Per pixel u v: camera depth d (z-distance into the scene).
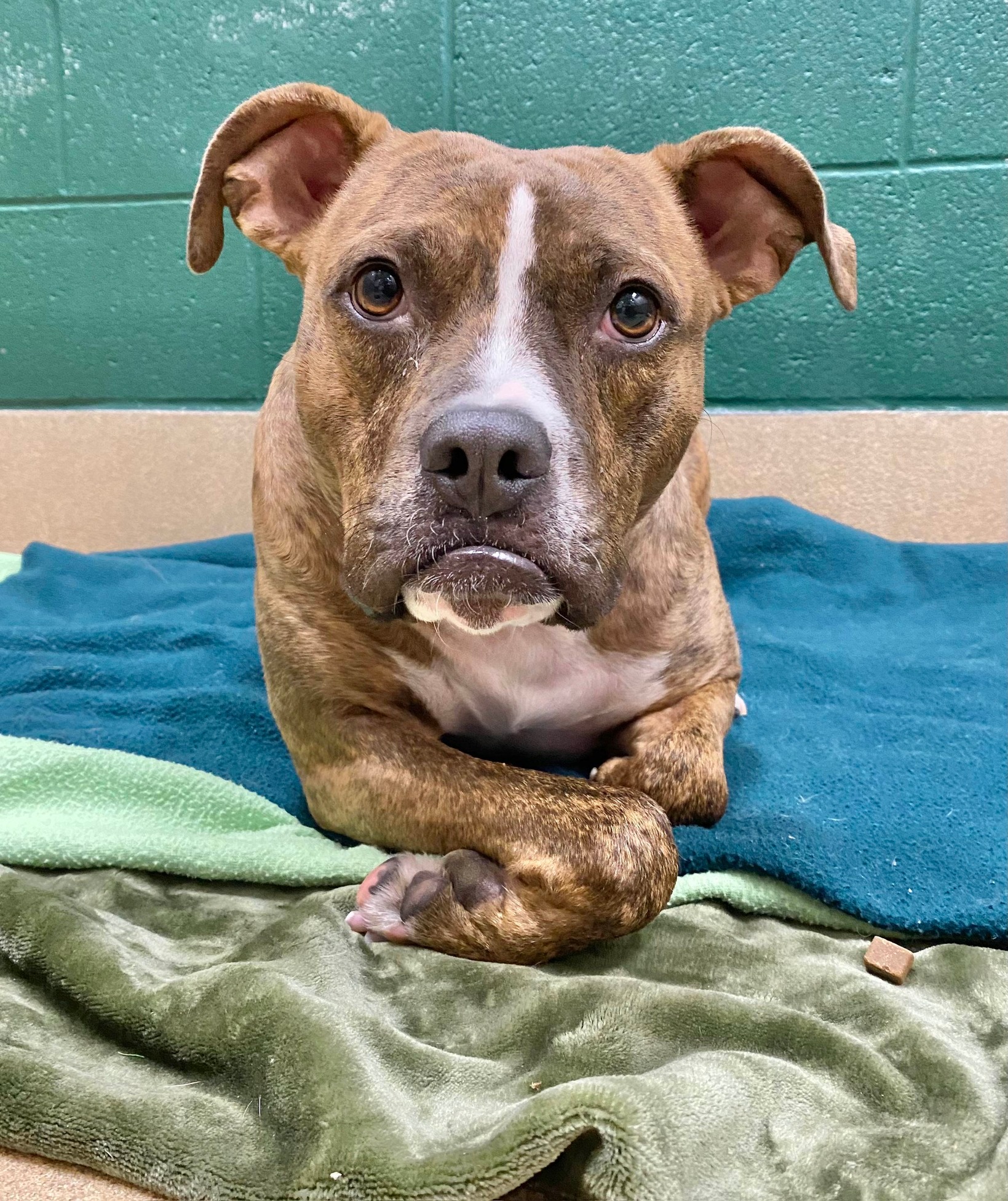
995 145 0.93
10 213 1.05
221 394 1.07
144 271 1.05
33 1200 0.32
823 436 0.99
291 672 0.50
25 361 1.09
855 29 0.93
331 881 0.47
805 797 0.53
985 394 0.98
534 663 0.51
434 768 0.45
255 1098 0.34
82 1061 0.37
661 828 0.43
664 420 0.46
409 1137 0.32
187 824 0.52
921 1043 0.37
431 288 0.42
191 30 0.99
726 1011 0.38
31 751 0.54
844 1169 0.31
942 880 0.47
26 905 0.42
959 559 0.92
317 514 0.49
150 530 1.09
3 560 1.01
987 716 0.65
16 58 1.02
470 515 0.39
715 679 0.57
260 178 0.51
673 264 0.46
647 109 0.96
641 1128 0.30
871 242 0.96
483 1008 0.39
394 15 0.96
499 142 0.98
